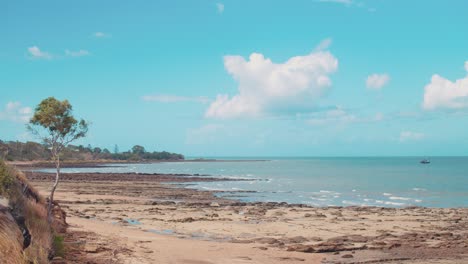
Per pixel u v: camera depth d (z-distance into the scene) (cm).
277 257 1772
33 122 1714
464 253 1922
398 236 2394
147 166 18700
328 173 12588
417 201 5091
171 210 3609
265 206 4156
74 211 3238
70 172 11400
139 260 1473
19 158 13462
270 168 17300
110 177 8869
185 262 1552
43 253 1150
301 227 2723
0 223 1000
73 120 1744
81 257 1411
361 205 4603
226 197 5381
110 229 2233
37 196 1716
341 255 1862
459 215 3459
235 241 2183
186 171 13912
